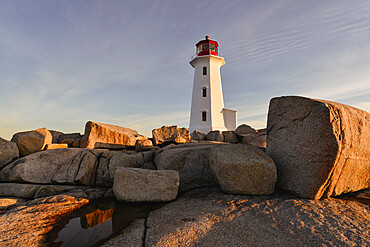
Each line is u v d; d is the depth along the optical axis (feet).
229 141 47.52
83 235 11.21
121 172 16.92
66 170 20.84
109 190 18.98
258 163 15.67
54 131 36.01
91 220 13.30
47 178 20.16
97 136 30.25
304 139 14.87
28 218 13.44
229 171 16.22
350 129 14.35
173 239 9.82
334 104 14.90
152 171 17.22
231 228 10.76
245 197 15.53
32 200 17.04
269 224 11.05
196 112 76.38
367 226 10.46
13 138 24.43
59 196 17.48
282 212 12.42
